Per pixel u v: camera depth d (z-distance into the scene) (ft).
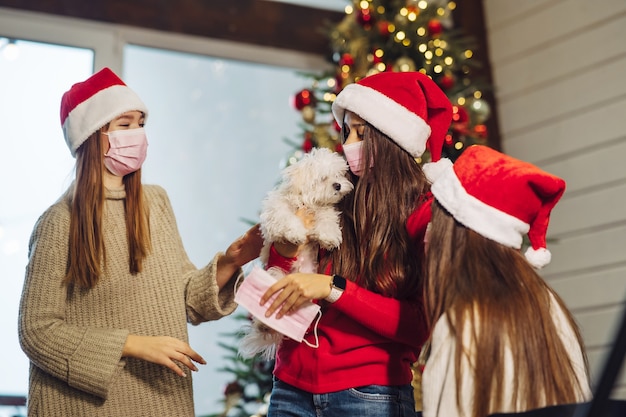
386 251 6.21
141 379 6.51
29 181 11.96
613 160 13.51
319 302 6.27
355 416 5.97
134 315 6.62
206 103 17.25
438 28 13.28
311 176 6.17
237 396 11.95
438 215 5.64
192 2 14.03
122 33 13.28
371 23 13.14
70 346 6.23
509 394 5.01
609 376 3.67
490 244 5.42
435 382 5.15
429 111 6.92
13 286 11.64
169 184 16.65
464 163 5.75
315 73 14.24
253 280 5.97
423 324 6.15
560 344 5.15
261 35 14.48
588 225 13.67
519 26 15.30
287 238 5.99
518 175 5.52
